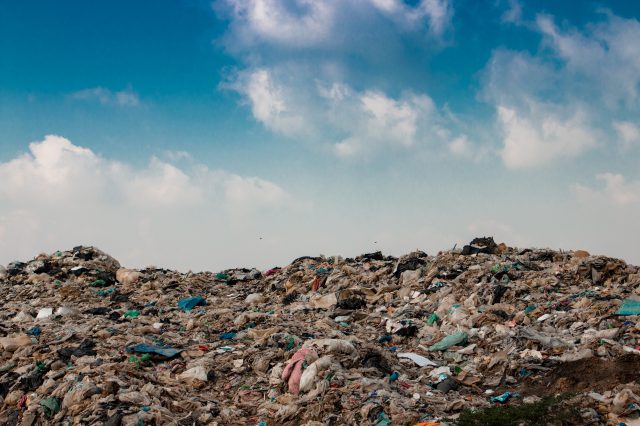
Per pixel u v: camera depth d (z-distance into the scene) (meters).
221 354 15.20
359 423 10.52
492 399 11.87
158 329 17.67
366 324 19.34
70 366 13.41
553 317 16.95
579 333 15.35
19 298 23.58
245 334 17.03
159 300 23.44
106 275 27.03
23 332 16.42
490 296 19.19
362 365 13.39
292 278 25.97
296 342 15.18
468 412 9.86
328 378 12.27
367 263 27.42
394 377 13.10
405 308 20.14
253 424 11.39
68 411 11.30
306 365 12.91
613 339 14.20
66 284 25.42
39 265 27.48
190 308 22.45
